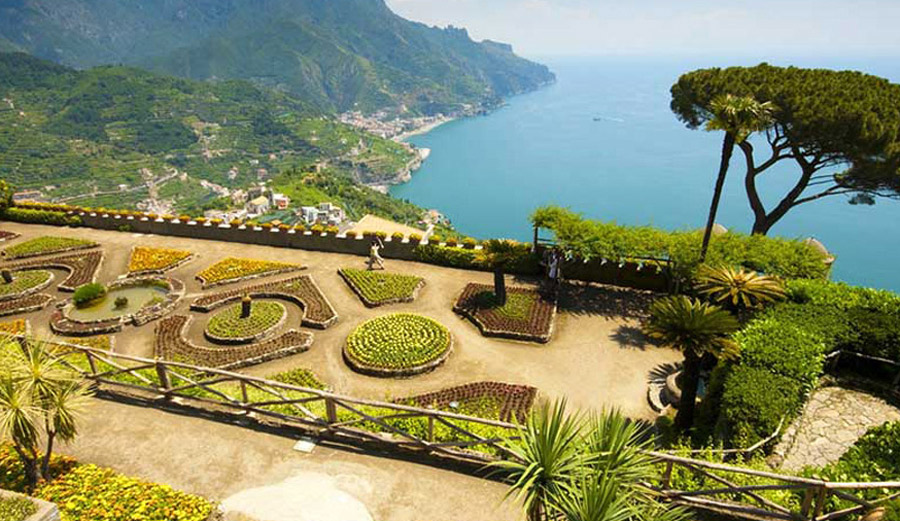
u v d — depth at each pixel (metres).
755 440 12.70
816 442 13.96
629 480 8.52
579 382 19.56
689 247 23.00
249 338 21.98
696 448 14.14
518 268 28.55
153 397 14.32
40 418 10.44
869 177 24.28
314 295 25.95
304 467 11.75
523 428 9.74
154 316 24.20
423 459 11.97
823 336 16.70
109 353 14.35
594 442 8.98
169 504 10.31
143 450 12.39
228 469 11.76
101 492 10.63
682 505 10.30
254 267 29.44
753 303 19.75
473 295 25.69
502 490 11.03
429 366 20.17
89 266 29.66
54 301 25.98
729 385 14.28
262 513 10.38
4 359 10.74
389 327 22.67
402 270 29.55
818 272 21.97
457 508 10.62
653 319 15.88
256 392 16.64
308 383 18.84
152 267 29.38
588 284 27.28
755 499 9.91
